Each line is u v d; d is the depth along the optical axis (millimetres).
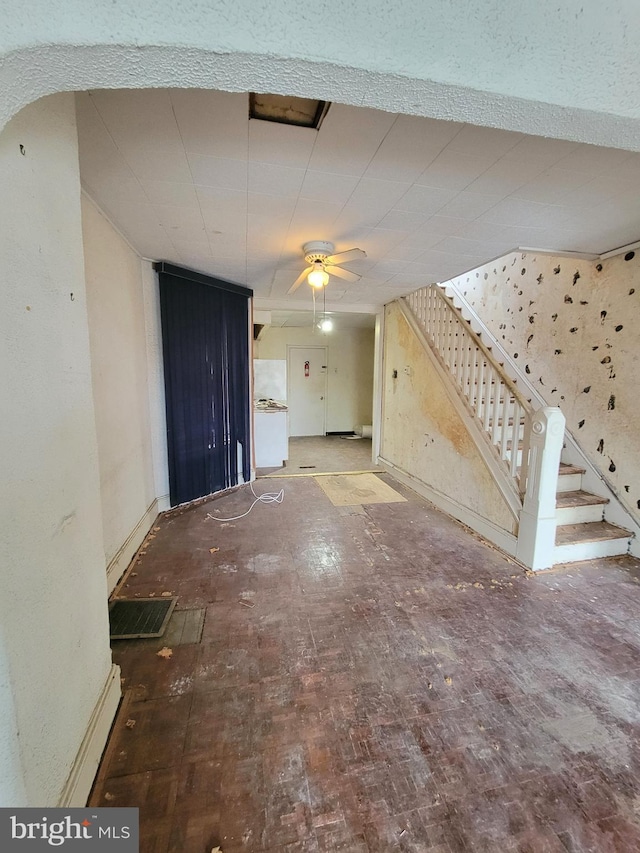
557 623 2051
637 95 903
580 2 830
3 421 786
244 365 4488
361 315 6289
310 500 4023
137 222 2355
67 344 1104
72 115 1151
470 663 1753
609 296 2885
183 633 1920
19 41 628
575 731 1428
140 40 667
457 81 804
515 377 3812
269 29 706
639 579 2512
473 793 1208
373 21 746
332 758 1311
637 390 2738
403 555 2803
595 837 1097
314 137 1456
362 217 2234
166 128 1399
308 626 1989
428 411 4039
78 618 1160
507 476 2879
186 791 1196
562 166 1647
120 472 2535
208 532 3158
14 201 838
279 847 1061
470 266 3240
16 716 811
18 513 835
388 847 1064
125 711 1473
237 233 2525
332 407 8266
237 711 1484
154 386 3396
